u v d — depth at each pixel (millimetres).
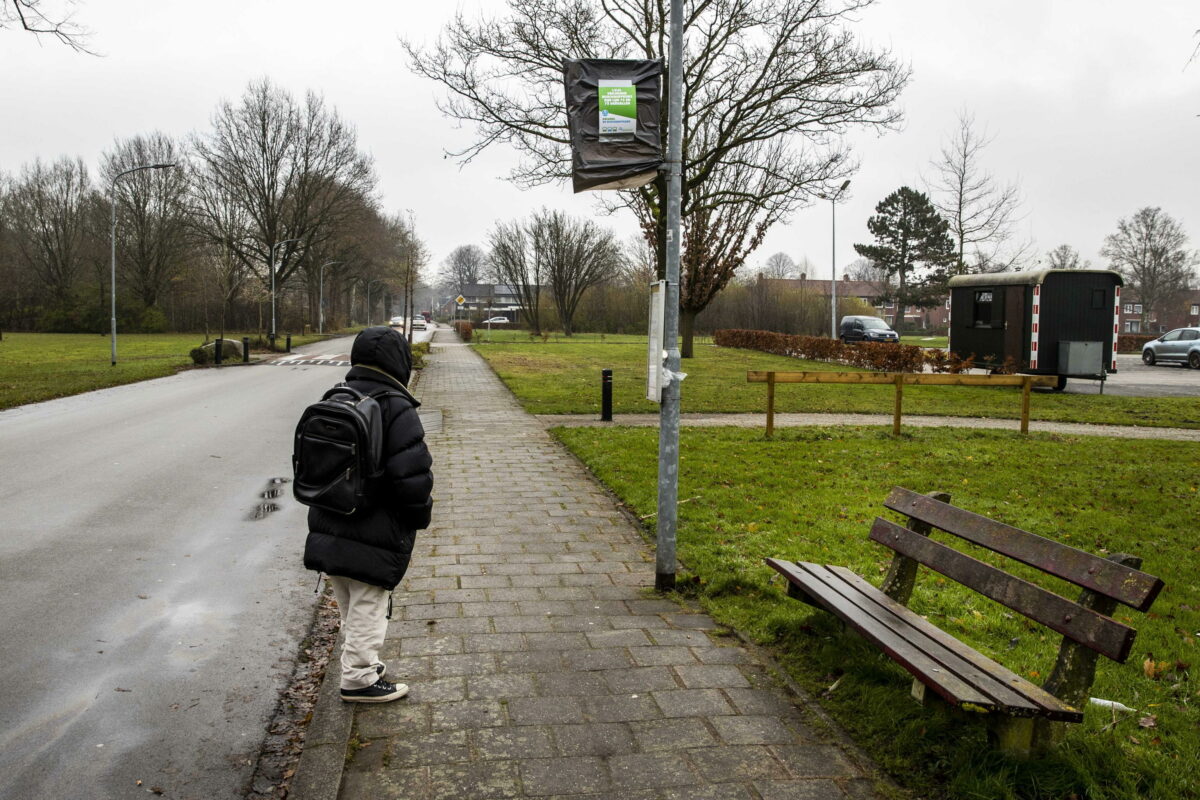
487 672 4066
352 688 3695
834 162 19734
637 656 4273
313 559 3562
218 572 5891
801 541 6426
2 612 4980
